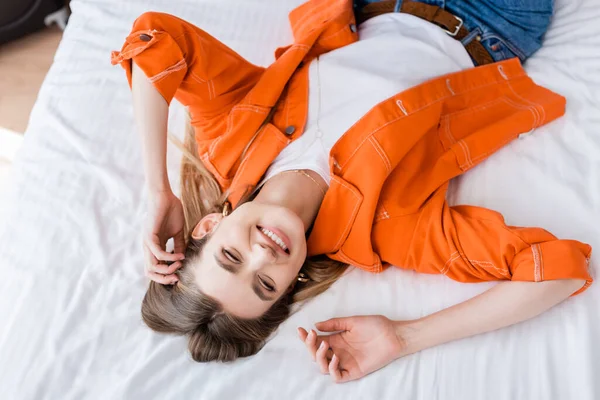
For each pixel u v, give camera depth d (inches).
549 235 42.8
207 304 43.3
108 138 57.3
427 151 49.6
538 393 39.7
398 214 46.5
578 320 41.5
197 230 46.4
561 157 48.8
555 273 40.3
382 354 42.6
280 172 48.1
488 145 49.3
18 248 51.8
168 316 44.7
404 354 43.0
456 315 42.3
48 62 82.4
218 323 43.9
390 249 46.8
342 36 54.2
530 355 41.3
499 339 42.4
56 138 57.9
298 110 50.3
